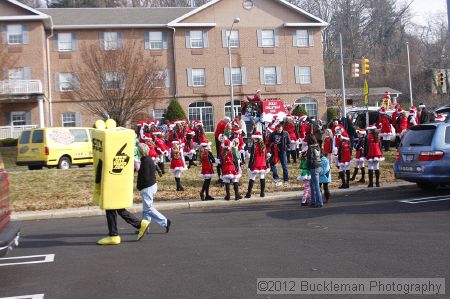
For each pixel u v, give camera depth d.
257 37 43.31
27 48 37.72
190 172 18.56
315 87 44.47
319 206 12.68
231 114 39.06
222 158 14.24
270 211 12.45
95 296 6.21
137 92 33.84
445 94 60.03
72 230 11.12
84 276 7.16
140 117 34.22
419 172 13.45
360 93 57.28
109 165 9.10
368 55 75.81
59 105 39.44
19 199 14.94
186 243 9.11
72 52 39.56
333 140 16.05
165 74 38.31
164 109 41.28
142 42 40.97
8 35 37.59
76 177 17.86
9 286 6.79
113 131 9.16
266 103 25.14
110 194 9.12
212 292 6.16
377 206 12.34
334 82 70.50
